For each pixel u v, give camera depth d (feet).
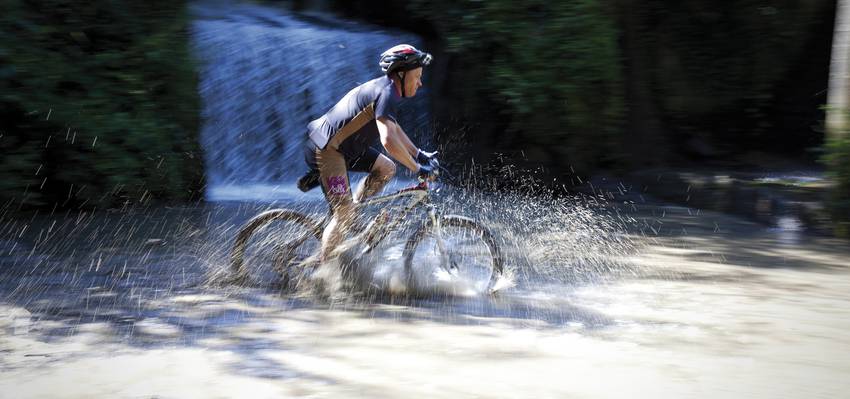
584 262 32.86
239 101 55.36
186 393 17.37
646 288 28.17
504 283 27.48
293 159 58.95
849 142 39.27
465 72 58.44
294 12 69.72
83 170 43.29
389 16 65.31
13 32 40.91
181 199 48.65
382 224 26.04
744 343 21.52
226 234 38.11
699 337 22.07
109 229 38.70
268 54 57.00
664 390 17.93
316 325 22.80
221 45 54.49
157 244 35.24
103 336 21.58
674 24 60.80
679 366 19.58
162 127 46.91
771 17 61.46
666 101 62.03
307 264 26.32
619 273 30.71
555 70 55.42
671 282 29.19
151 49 46.29
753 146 64.85
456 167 59.06
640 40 60.49
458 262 26.68
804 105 64.34
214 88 53.78
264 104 56.90
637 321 23.68
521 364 19.56
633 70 60.70
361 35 62.03
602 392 17.74
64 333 21.84
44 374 18.48
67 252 33.22
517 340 21.58
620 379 18.58
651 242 37.96
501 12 55.36
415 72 24.90
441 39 60.49
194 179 49.65
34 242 35.17
